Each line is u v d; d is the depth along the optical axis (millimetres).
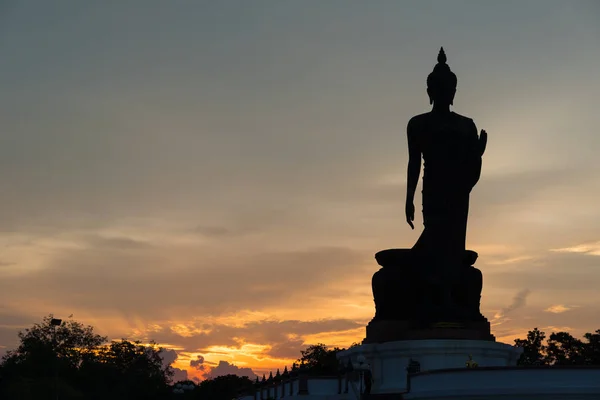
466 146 80688
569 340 147250
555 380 59594
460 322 75500
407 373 67312
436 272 78000
